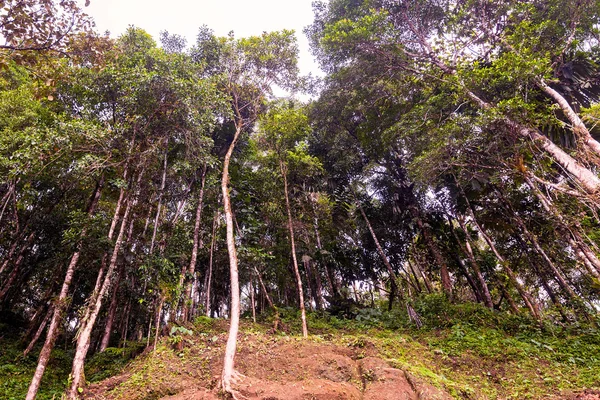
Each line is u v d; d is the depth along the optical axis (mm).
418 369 7445
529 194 14406
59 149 9836
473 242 17406
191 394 6719
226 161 12266
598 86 12156
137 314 15703
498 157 11273
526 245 15500
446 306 13086
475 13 14203
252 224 14703
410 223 17188
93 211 11578
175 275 11398
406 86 15703
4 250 15602
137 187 11969
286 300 17766
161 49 13320
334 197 17578
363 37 14086
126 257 11031
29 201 14469
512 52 11227
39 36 6309
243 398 6297
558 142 11906
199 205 13359
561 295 15117
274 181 14891
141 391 7133
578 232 11664
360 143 17906
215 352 8727
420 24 16344
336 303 15852
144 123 11609
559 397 6926
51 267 14766
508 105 10172
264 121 14312
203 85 11688
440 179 13414
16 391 9352
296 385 6676
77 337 8188
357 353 8797
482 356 9672
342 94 16703
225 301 17031
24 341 13852
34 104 12352
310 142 18656
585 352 9227
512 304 14727
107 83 11445
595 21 12438
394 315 14359
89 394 7406
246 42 14500
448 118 12414
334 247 17203
